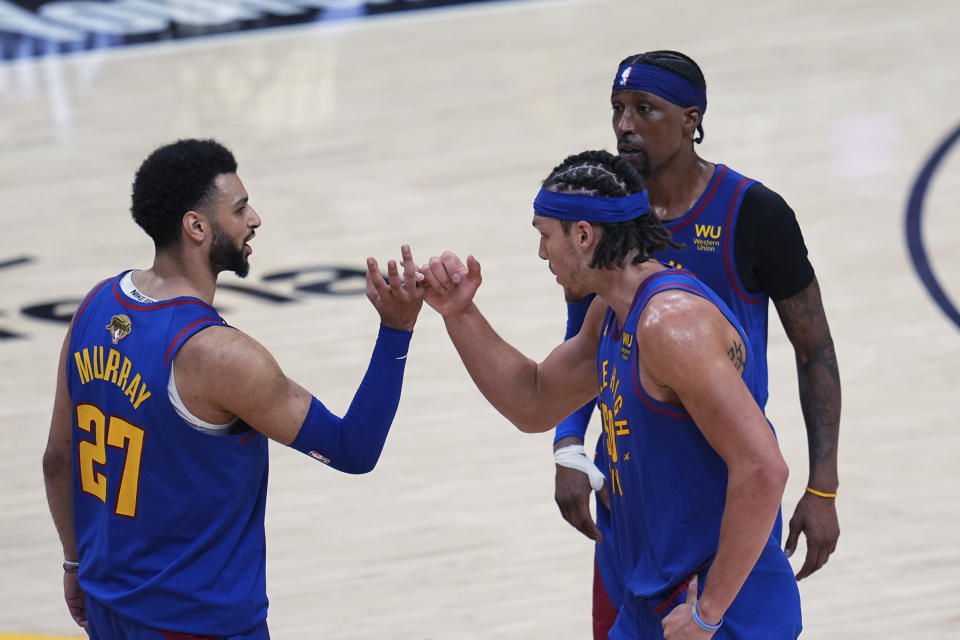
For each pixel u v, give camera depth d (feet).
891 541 46.42
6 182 92.79
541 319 67.31
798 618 28.45
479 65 114.32
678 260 32.96
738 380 25.26
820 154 89.25
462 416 58.29
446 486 52.29
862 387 58.90
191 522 26.94
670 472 27.17
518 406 31.60
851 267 71.97
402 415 58.49
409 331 28.89
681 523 27.50
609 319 28.50
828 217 79.05
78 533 28.86
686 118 32.24
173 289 27.14
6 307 71.97
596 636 35.78
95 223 84.53
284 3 137.49
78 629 43.24
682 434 26.84
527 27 125.08
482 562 46.65
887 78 103.76
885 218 78.38
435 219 82.02
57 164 95.86
